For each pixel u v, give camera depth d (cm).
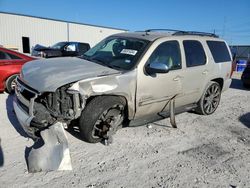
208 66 588
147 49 467
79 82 380
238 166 405
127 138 467
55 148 362
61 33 3144
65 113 383
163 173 370
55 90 366
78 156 393
